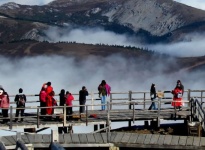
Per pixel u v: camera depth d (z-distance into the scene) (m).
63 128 27.56
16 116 26.80
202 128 26.09
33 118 27.75
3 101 26.16
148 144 23.48
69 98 27.28
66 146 23.47
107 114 26.80
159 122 27.92
